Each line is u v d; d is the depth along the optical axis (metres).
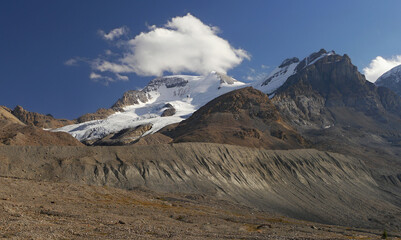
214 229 65.62
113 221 56.97
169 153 199.75
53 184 94.00
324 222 173.75
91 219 55.94
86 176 159.12
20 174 147.00
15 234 37.00
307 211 187.00
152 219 69.50
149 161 185.62
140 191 148.50
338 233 90.19
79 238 39.53
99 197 93.31
